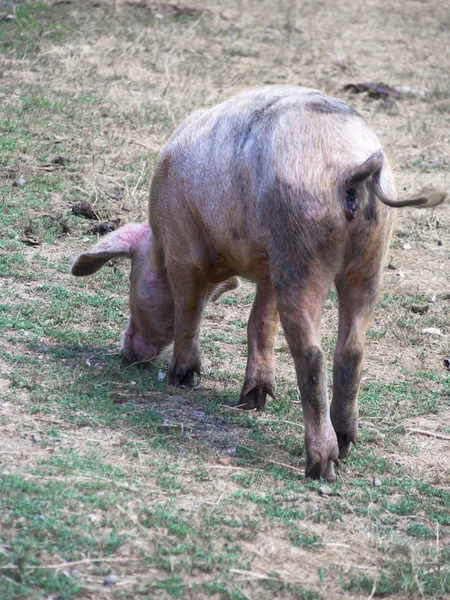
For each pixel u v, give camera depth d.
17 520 12.78
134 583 11.96
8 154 30.34
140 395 18.42
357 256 15.34
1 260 23.84
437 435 18.41
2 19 46.03
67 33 45.31
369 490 15.73
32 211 27.08
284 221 14.94
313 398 15.41
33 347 19.58
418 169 34.44
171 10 52.25
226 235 16.55
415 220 30.62
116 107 36.62
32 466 14.48
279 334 23.00
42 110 34.72
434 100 42.84
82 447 15.48
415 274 26.98
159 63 42.88
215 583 12.19
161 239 18.80
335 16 56.16
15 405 16.69
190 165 17.36
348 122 15.59
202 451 16.20
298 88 16.98
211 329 22.67
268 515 14.20
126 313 22.56
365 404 19.36
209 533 13.37
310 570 13.03
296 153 15.03
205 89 39.91
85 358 19.69
